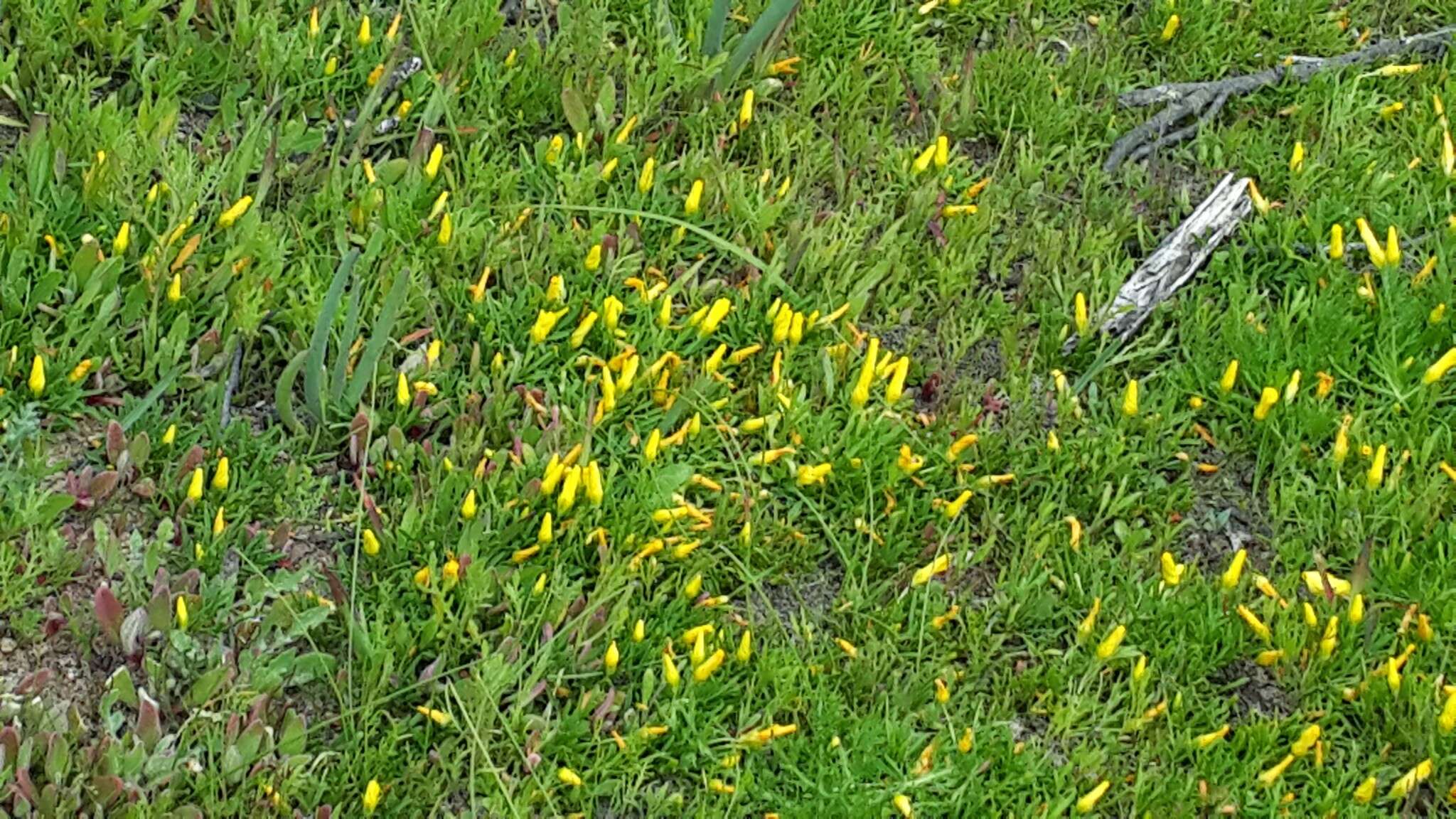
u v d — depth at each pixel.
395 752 3.14
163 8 4.43
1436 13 5.18
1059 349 4.10
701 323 3.89
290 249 3.91
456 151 4.22
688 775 3.27
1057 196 4.56
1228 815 3.26
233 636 3.27
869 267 4.19
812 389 3.94
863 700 3.41
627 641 3.38
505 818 3.09
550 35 4.59
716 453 3.75
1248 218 4.46
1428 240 4.43
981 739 3.31
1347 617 3.56
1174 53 4.95
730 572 3.57
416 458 3.60
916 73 4.71
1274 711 3.53
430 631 3.28
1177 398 4.03
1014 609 3.54
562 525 3.48
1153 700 3.46
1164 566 3.52
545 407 3.72
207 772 3.03
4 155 3.98
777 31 4.54
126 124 3.94
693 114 4.43
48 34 4.07
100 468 3.46
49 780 2.93
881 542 3.65
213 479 3.45
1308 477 3.96
